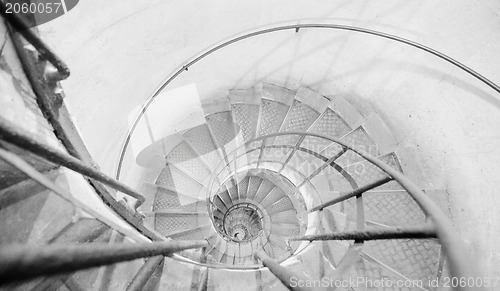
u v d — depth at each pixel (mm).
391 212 4719
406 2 4195
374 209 4789
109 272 2527
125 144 4426
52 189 1046
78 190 2383
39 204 1954
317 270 4059
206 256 4012
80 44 3451
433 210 1471
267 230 6477
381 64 4758
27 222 1833
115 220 2666
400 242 4395
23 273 594
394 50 4535
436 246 4301
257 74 5758
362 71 5004
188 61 4859
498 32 3650
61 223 2066
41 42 1843
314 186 5234
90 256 807
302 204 5879
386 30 4496
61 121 2377
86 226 2201
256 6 4711
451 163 4227
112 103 4098
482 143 3857
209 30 4762
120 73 4094
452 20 3973
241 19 4848
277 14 4855
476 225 3834
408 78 4570
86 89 3658
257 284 3592
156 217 5539
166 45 4496
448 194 4258
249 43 5164
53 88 2193
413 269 4199
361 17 4566
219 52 5145
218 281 3557
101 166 3994
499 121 3691
